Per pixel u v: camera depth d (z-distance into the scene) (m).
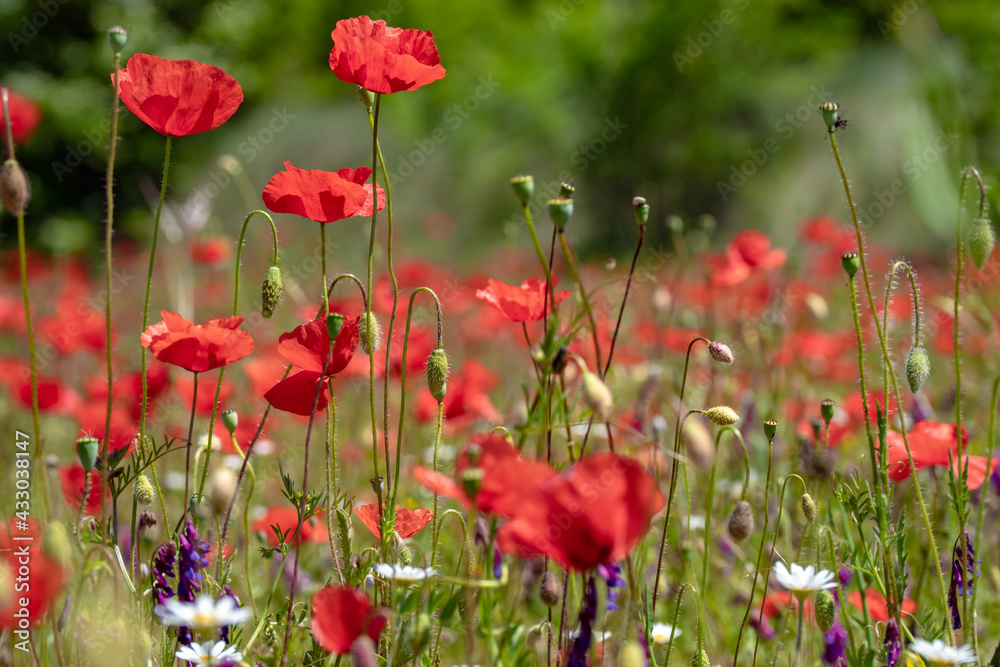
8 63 22.67
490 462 1.87
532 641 2.49
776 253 5.71
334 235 15.49
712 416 2.49
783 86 22.47
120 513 3.77
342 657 2.31
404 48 2.63
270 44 28.14
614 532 1.68
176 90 2.38
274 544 3.19
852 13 25.70
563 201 2.51
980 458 2.80
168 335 2.32
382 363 3.48
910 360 2.49
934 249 15.67
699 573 3.61
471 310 8.91
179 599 2.26
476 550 2.47
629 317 7.53
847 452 4.38
